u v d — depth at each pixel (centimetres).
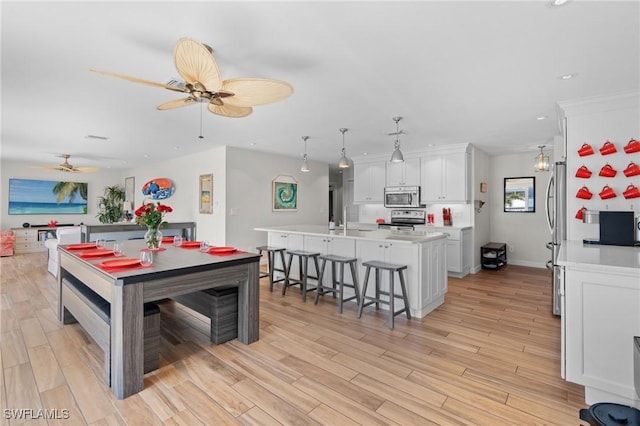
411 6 171
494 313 361
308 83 277
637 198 293
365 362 247
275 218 657
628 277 185
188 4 168
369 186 679
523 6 171
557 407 193
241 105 239
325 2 167
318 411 189
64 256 315
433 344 279
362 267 392
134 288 208
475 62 238
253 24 188
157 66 244
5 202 772
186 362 246
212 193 599
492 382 220
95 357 253
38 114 370
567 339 204
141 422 179
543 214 611
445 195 569
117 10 174
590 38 203
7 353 258
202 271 244
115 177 946
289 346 275
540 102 327
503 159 657
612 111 302
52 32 196
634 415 134
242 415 185
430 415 186
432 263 370
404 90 293
